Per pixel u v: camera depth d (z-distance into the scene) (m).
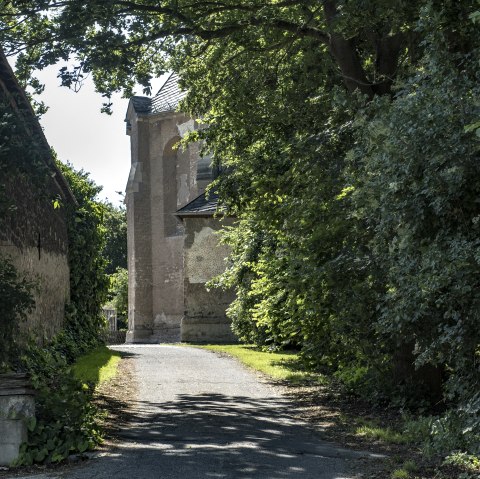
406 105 8.73
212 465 8.88
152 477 8.27
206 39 16.09
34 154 11.21
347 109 11.95
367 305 13.25
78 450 9.52
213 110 18.59
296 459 9.29
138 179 45.47
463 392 8.77
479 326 8.48
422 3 11.83
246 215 19.62
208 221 37.50
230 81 17.81
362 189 9.61
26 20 15.33
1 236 14.56
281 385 17.33
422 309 9.05
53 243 21.38
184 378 18.53
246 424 12.00
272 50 17.42
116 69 15.68
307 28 15.77
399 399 13.78
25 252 16.98
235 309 29.02
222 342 36.81
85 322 26.88
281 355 25.50
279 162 16.14
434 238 8.73
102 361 21.67
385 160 8.74
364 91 15.00
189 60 18.20
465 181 8.11
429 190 8.23
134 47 15.30
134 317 44.94
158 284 45.00
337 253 13.91
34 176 11.45
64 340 21.94
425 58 9.19
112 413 12.83
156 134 45.50
